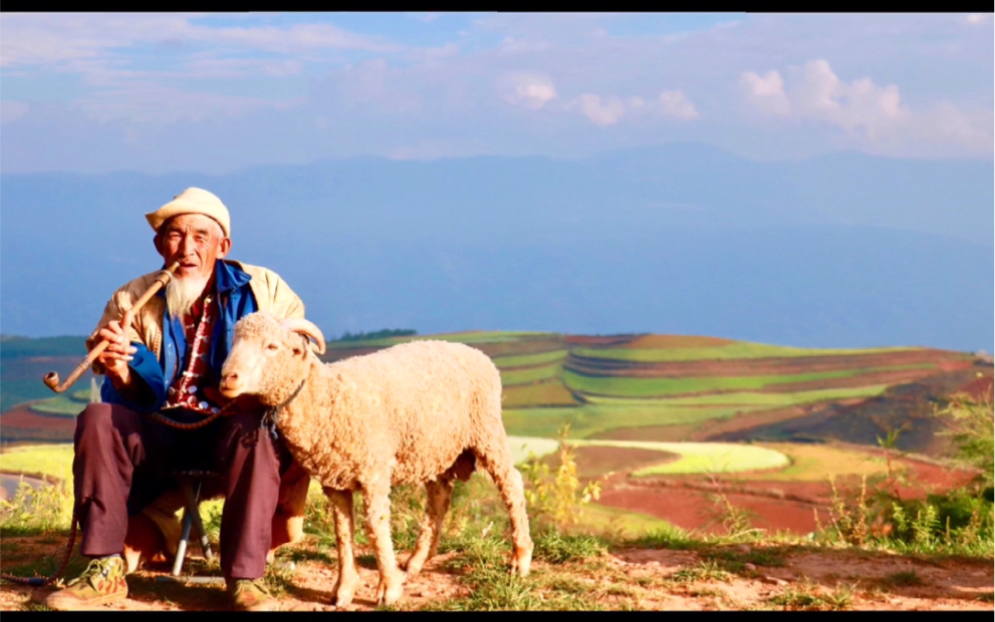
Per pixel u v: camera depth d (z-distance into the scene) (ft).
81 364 16.84
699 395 335.47
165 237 18.49
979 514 31.73
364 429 16.83
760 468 155.33
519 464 31.40
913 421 170.30
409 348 18.94
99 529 16.99
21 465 57.62
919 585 20.22
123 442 17.20
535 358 414.41
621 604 17.90
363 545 22.20
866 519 32.45
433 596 18.25
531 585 18.78
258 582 17.29
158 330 18.30
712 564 20.89
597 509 105.40
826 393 312.29
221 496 19.52
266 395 16.14
